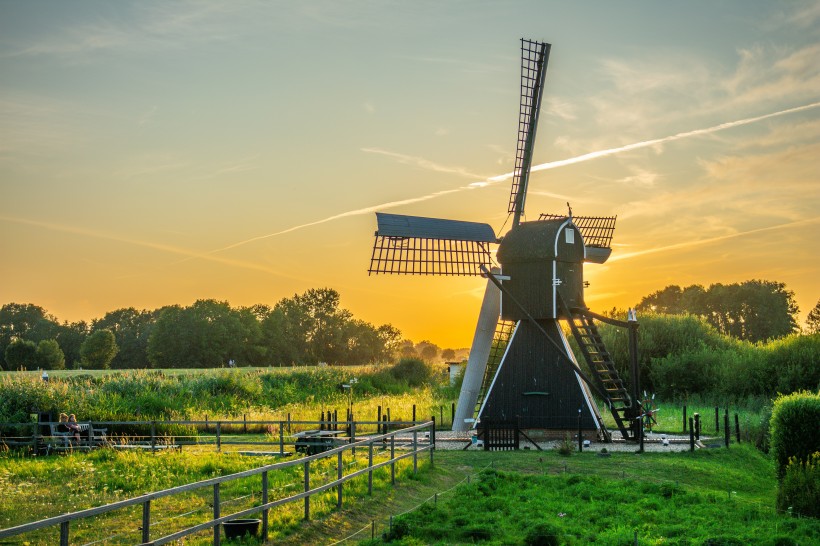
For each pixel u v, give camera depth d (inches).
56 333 7057.1
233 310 6343.5
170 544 652.1
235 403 1993.1
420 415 1806.1
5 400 1525.6
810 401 1031.0
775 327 5265.8
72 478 975.0
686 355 2586.1
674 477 1123.9
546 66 1626.5
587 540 737.0
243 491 885.8
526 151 1617.9
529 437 1486.2
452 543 716.7
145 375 2149.4
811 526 791.1
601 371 1507.1
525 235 1528.1
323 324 7244.1
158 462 1089.4
